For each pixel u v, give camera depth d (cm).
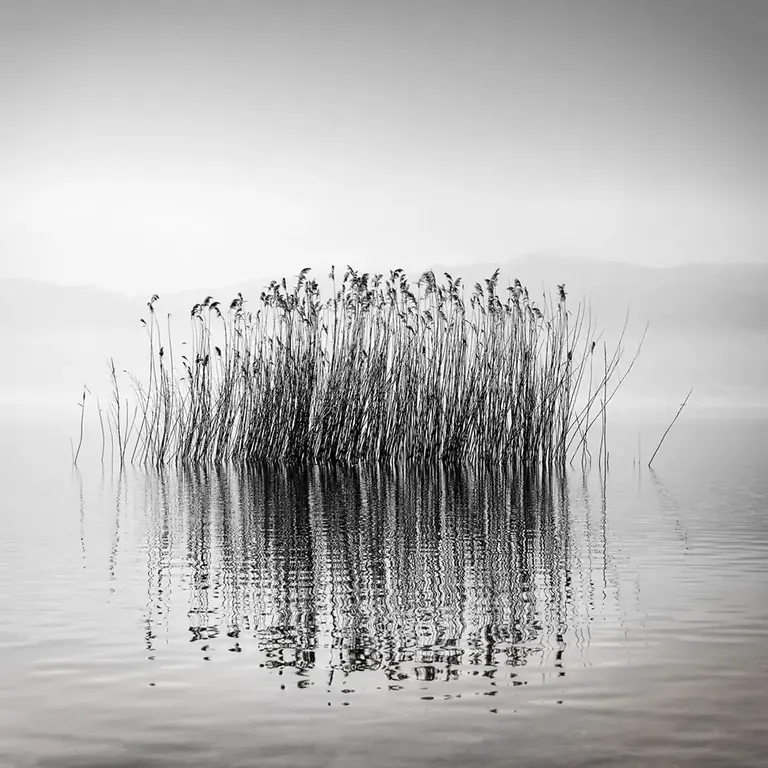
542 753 627
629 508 1692
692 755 622
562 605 1000
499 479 2131
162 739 654
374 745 641
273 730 667
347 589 1084
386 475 2220
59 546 1359
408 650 847
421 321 2383
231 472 2316
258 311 2506
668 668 791
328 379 2450
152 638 887
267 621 946
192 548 1341
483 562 1232
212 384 2662
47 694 740
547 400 2328
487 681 762
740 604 995
